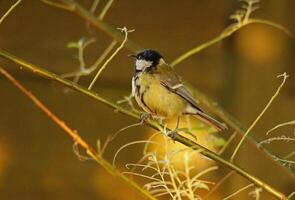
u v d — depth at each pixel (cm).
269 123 1042
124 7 1057
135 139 1023
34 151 1011
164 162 696
